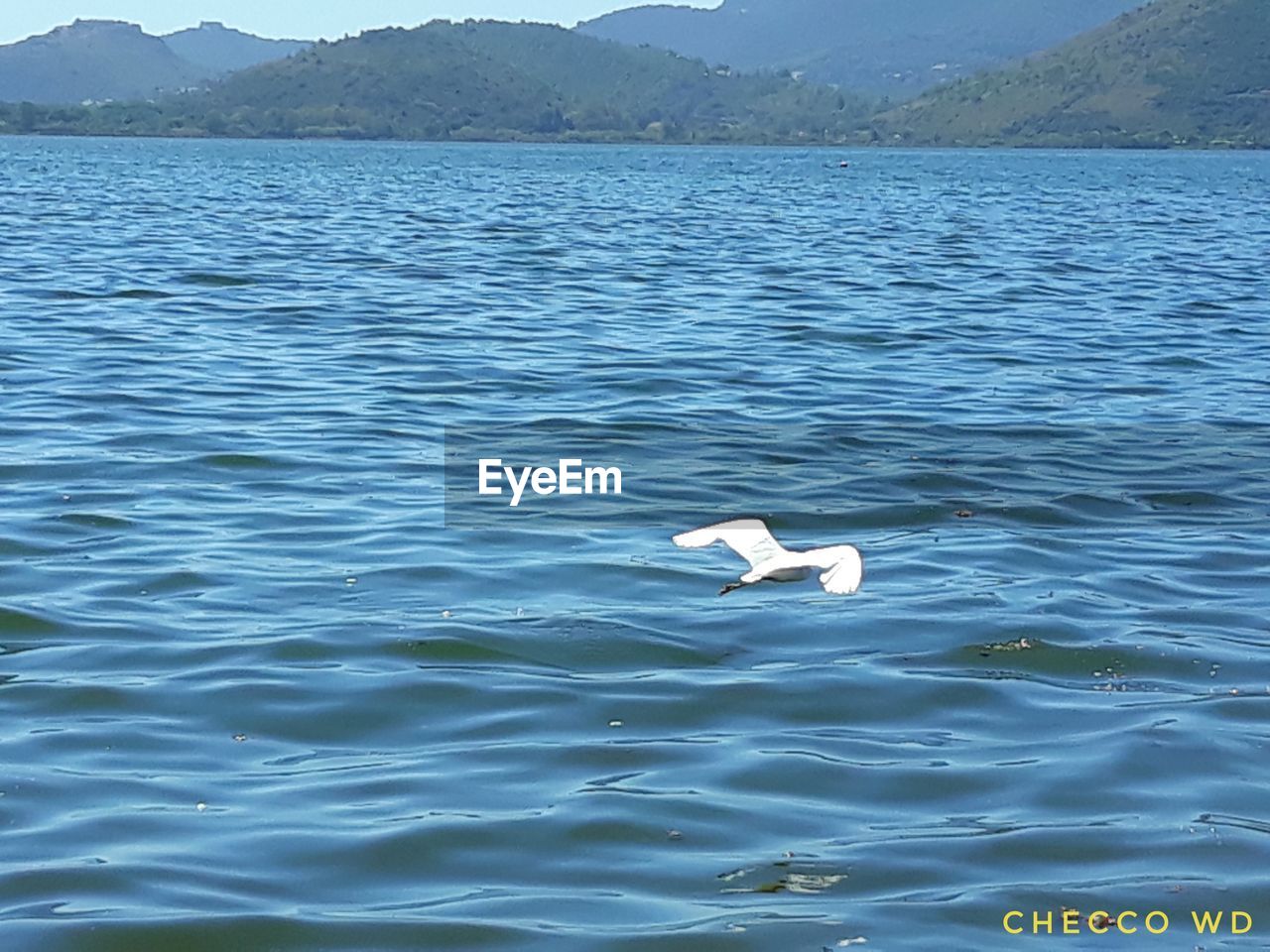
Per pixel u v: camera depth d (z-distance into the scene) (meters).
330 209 71.94
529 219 66.44
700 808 9.42
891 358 27.50
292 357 25.83
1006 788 9.80
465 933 8.00
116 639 12.10
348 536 15.12
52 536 14.91
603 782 9.77
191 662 11.64
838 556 9.11
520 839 9.00
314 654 11.87
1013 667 11.93
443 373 24.66
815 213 75.75
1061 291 39.28
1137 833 9.23
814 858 8.86
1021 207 85.75
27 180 99.56
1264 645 12.59
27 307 31.08
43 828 9.01
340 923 8.08
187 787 9.60
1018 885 8.62
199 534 15.10
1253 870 8.84
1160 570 14.67
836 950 7.92
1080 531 16.11
